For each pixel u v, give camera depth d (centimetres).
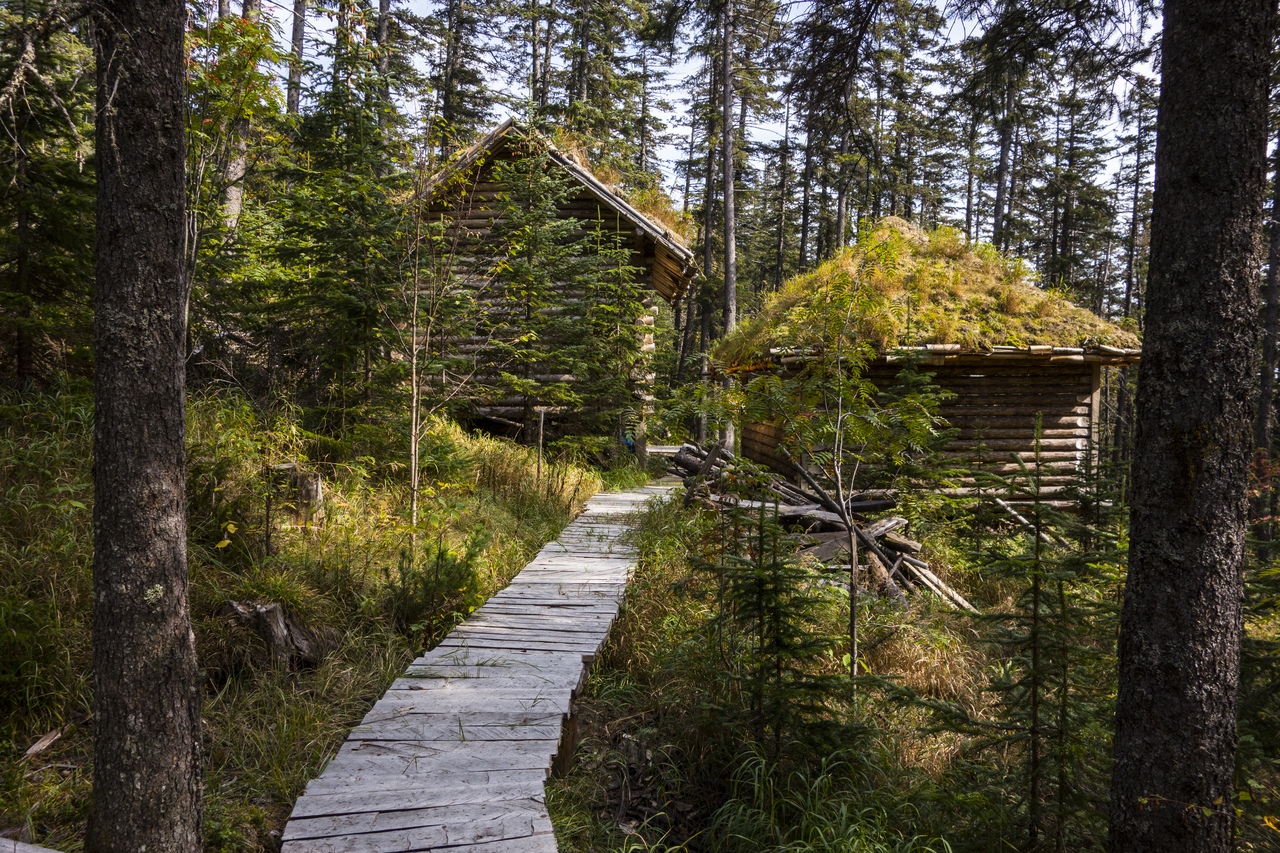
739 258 3866
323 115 830
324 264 852
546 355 1200
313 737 405
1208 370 317
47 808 326
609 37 3128
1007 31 513
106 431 267
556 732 395
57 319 618
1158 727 327
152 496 271
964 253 1265
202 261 771
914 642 664
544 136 1251
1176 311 323
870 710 547
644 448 1559
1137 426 343
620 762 459
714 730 484
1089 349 1070
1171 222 327
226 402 738
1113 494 589
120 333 265
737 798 427
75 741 375
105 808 271
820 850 370
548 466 1168
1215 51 314
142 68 263
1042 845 397
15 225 623
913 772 475
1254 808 378
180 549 282
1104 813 389
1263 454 767
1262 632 530
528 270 1184
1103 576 431
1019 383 1107
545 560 793
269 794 363
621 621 638
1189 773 321
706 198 3294
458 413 1275
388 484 831
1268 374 1733
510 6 2795
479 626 570
